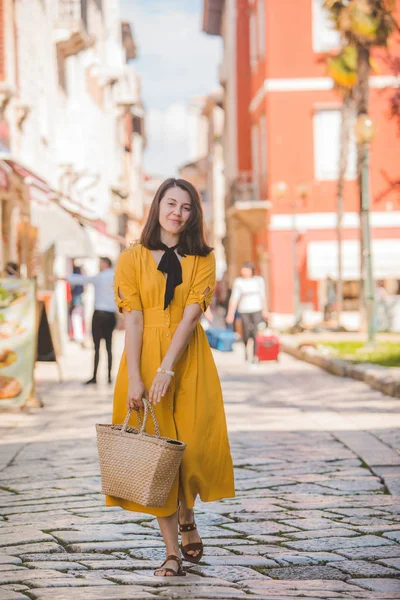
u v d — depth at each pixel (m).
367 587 4.92
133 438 4.87
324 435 10.31
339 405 13.07
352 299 36.69
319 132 36.78
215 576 5.14
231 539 6.05
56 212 21.98
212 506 6.96
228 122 48.22
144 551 5.70
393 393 13.98
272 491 7.48
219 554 5.66
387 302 31.62
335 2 27.91
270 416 11.98
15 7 25.25
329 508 6.86
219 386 5.24
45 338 16.06
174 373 5.09
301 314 33.56
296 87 36.81
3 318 12.81
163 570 5.05
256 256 43.41
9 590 4.71
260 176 38.75
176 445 4.83
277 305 36.78
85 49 35.31
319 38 36.78
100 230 21.97
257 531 6.21
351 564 5.40
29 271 20.11
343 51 31.34
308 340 25.91
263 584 4.94
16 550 5.75
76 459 8.95
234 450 9.37
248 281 20.25
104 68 44.47
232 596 4.56
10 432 10.85
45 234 22.09
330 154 36.78
